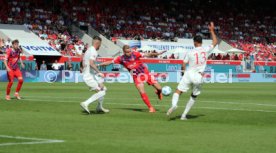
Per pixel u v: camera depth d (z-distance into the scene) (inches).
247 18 4530.0
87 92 1670.8
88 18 3656.5
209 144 561.6
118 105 1118.4
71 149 519.8
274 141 586.2
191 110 990.4
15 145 540.7
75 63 3058.6
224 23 4335.6
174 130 684.7
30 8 3452.3
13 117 839.7
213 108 1043.9
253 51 4128.9
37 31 3289.9
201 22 4249.5
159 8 4146.2
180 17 4190.5
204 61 812.6
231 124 762.2
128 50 952.9
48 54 3029.0
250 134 648.4
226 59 3708.2
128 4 3978.8
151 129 693.3
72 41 3351.4
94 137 610.5
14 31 3176.7
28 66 2842.0
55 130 673.0
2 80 2564.0
